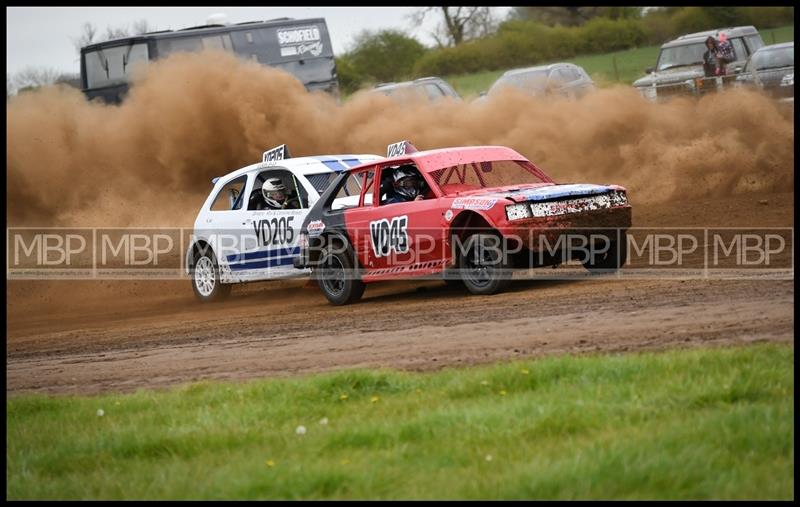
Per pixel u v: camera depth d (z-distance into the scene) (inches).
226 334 871.7
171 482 438.3
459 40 4788.4
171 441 502.6
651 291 786.8
